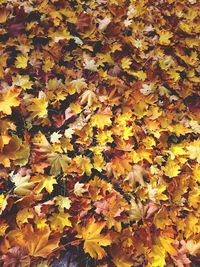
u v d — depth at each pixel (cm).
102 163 121
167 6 182
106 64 150
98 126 128
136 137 129
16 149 114
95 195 111
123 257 101
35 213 103
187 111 146
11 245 95
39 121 126
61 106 134
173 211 115
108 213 108
